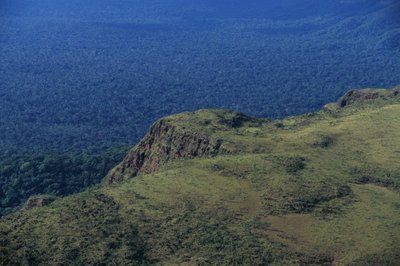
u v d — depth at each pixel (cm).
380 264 8175
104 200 9519
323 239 8769
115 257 8062
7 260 7581
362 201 10094
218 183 10388
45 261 7788
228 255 8244
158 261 8181
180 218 9119
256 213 9469
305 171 11088
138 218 9038
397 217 9506
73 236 8300
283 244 8612
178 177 10631
